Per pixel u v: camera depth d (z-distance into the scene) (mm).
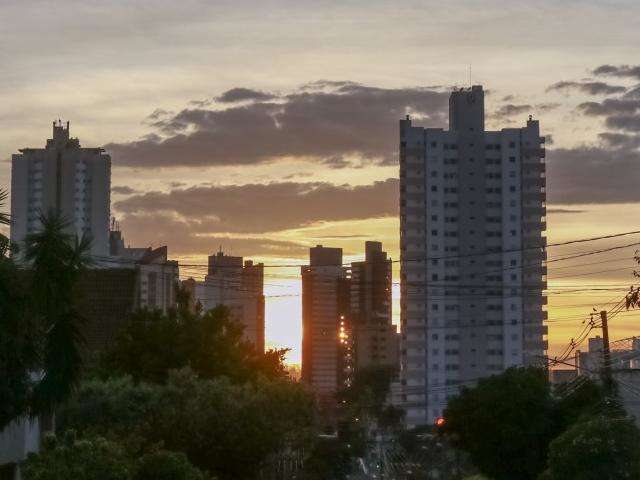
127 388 56344
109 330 81250
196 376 60125
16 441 44781
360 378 184625
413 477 110688
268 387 70438
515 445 69562
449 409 73812
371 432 128125
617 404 60125
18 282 35250
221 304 80688
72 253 36469
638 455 52438
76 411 53750
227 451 55438
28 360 35750
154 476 39719
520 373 71938
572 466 52719
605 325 61938
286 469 71438
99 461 35031
